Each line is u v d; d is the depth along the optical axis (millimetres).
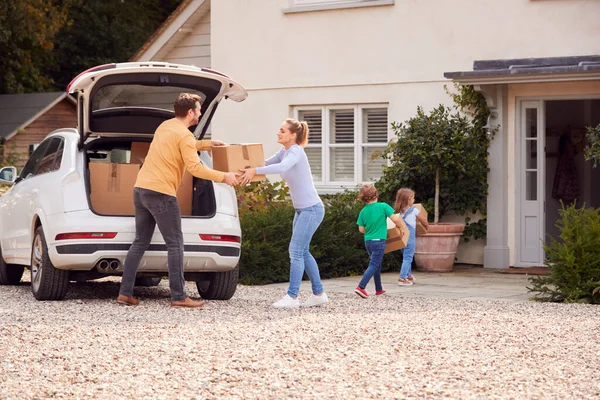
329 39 16062
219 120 17188
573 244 10086
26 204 9914
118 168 9719
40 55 33344
